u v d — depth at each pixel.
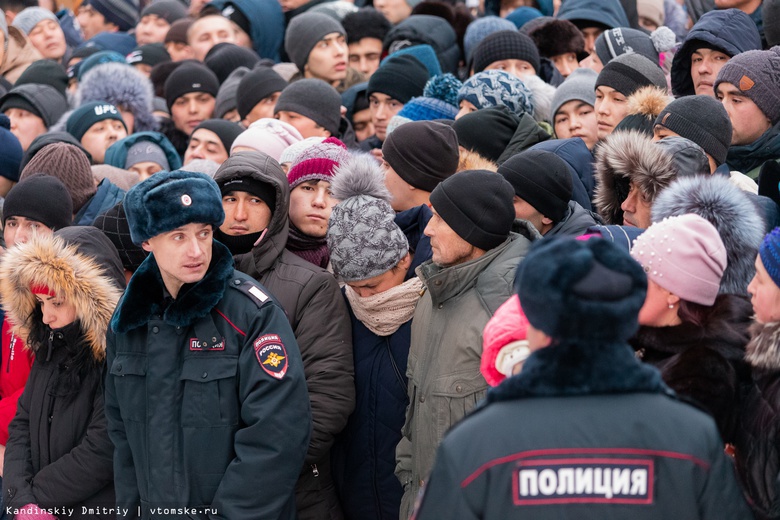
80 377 4.71
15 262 4.77
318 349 4.59
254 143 6.18
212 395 4.09
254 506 4.00
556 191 4.63
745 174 5.75
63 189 5.82
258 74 8.10
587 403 2.67
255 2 10.66
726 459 2.75
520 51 7.66
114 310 4.47
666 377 3.40
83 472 4.58
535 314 2.72
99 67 8.73
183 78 8.91
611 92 6.27
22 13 11.25
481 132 5.80
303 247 5.29
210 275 4.18
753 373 3.35
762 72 5.67
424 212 4.77
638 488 2.63
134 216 4.08
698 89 6.66
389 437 4.54
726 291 4.02
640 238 3.70
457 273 4.09
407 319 4.55
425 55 8.28
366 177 4.65
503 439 2.67
